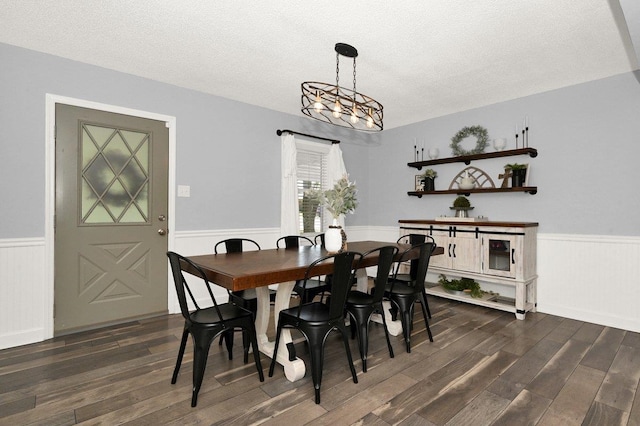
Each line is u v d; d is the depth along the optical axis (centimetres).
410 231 440
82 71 298
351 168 529
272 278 188
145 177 335
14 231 267
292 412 178
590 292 332
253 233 412
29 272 273
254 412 178
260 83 348
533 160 373
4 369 224
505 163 396
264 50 278
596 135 331
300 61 298
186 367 229
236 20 235
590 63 297
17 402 185
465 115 433
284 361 222
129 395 193
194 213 365
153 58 293
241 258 244
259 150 419
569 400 191
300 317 204
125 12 226
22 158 271
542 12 223
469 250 378
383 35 253
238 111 399
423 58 290
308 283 307
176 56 289
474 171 425
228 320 198
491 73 320
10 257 265
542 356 249
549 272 359
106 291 314
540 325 319
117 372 221
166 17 232
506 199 397
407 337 258
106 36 256
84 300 302
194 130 364
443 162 438
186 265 219
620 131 318
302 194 464
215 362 238
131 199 327
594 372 224
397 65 303
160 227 344
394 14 226
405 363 238
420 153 484
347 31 248
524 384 208
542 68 309
